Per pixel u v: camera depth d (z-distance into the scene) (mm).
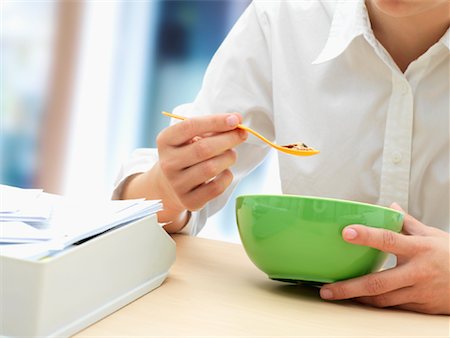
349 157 1169
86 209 766
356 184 1176
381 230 729
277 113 1234
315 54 1215
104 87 3332
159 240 756
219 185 981
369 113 1147
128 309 665
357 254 736
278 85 1233
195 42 3119
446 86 1089
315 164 1199
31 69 3488
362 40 1125
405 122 1102
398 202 1128
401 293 740
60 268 551
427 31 1066
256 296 756
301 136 1211
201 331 604
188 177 936
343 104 1171
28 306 529
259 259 788
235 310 687
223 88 1247
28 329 530
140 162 1165
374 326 674
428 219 1146
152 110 3234
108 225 657
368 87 1150
